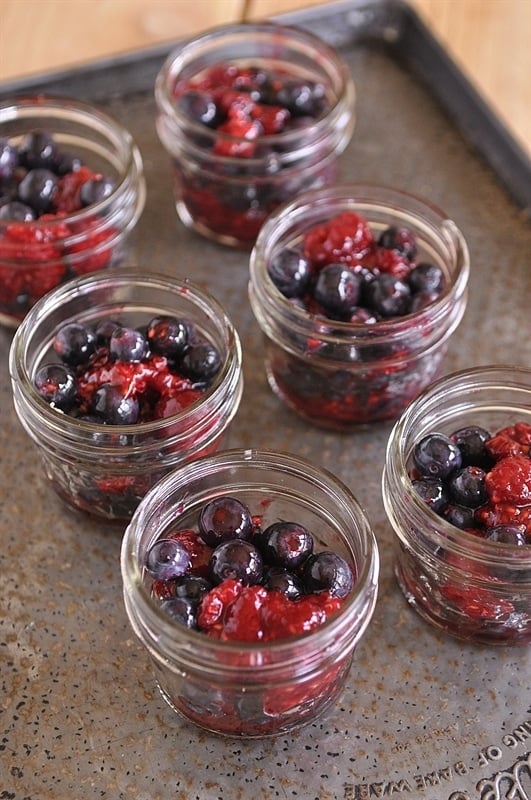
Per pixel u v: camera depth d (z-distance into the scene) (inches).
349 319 21.1
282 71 25.4
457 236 21.6
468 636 19.9
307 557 19.0
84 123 23.7
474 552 18.6
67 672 19.7
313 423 22.1
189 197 23.9
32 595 20.3
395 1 26.5
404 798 18.7
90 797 18.7
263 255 21.6
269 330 21.3
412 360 21.0
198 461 19.2
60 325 21.1
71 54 27.0
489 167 25.1
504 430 20.3
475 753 19.1
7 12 27.7
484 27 28.2
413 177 25.0
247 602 18.1
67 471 20.2
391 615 20.3
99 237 22.3
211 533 19.0
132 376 20.1
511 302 23.3
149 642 18.3
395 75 26.5
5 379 22.5
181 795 18.8
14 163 23.1
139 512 18.7
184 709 18.9
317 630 17.7
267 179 23.2
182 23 27.6
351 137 25.5
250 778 18.9
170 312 21.3
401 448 19.5
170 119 23.5
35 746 19.1
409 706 19.5
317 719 19.3
